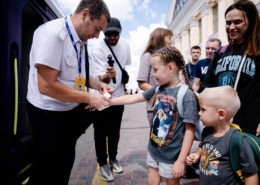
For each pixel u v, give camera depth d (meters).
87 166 3.47
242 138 1.40
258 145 1.42
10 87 2.04
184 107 1.61
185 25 23.25
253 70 1.66
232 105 1.46
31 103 1.75
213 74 2.01
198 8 19.22
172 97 1.69
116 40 2.79
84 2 1.67
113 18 2.73
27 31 3.12
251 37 1.69
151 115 2.39
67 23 1.68
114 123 3.01
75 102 1.75
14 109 2.07
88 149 4.45
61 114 1.74
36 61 1.50
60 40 1.56
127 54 3.06
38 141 1.73
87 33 1.75
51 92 1.57
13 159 2.10
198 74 3.46
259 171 1.39
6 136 1.98
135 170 3.23
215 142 1.51
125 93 3.16
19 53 2.24
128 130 6.48
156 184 1.85
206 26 17.73
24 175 2.46
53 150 1.73
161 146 1.71
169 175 1.67
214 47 3.26
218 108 1.47
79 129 2.02
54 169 1.76
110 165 3.16
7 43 1.99
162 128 1.72
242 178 1.40
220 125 1.51
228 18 1.78
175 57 1.70
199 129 1.70
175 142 1.67
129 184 2.77
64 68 1.68
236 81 1.72
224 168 1.45
